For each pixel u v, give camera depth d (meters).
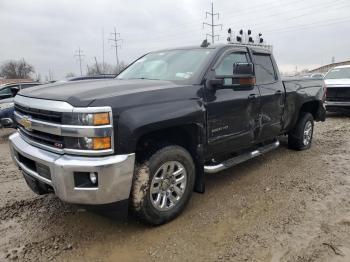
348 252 3.10
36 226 3.72
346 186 4.75
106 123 3.01
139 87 3.55
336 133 8.68
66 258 3.12
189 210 4.04
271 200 4.29
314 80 6.93
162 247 3.27
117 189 3.11
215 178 5.15
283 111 5.70
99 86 3.50
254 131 4.92
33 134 3.45
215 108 4.10
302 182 4.94
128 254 3.17
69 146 3.07
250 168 5.63
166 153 3.56
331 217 3.79
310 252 3.11
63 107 3.04
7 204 4.30
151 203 3.49
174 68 4.41
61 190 3.06
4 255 3.17
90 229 3.63
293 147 6.73
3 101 9.42
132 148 3.17
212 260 3.04
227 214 3.92
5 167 6.11
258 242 3.30
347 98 11.24
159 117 3.38
